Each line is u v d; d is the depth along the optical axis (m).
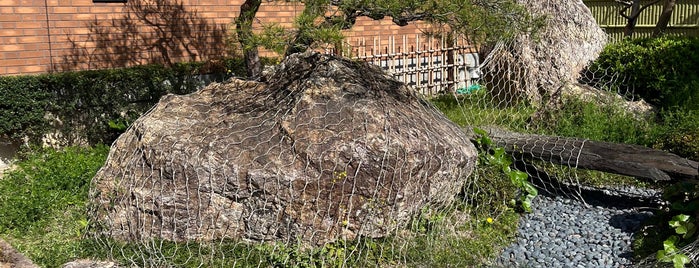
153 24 9.42
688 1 15.18
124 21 9.16
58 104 8.19
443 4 5.60
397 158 5.04
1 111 7.64
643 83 9.29
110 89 8.50
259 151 5.02
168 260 4.82
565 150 6.36
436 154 5.34
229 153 5.00
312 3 5.56
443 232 5.45
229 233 5.05
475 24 5.74
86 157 7.27
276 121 5.24
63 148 8.23
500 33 6.00
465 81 11.74
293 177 4.88
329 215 4.99
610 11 16.25
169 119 5.48
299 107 5.28
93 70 8.62
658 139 7.20
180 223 5.02
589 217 6.10
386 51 11.66
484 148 6.43
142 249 4.98
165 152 5.05
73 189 6.38
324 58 6.09
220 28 10.07
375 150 5.00
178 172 4.98
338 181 4.94
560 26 10.20
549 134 8.00
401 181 5.12
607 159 6.11
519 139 6.79
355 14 6.02
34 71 8.41
